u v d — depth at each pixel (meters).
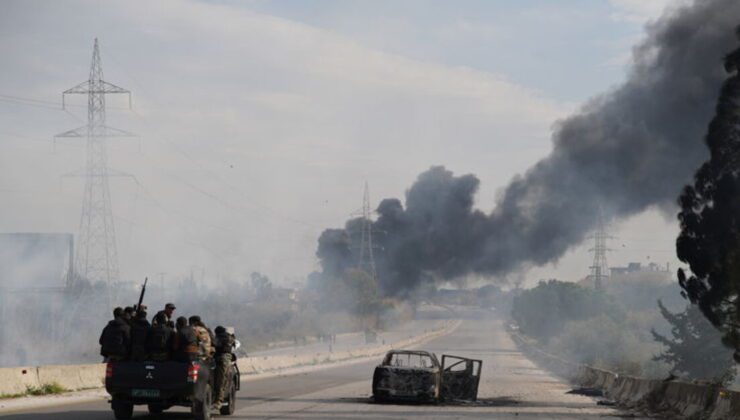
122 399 20.94
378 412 26.28
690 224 40.31
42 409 25.20
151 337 20.95
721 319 40.19
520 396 37.31
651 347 86.75
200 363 21.25
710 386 26.03
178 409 25.80
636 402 32.75
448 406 29.67
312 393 35.97
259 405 28.59
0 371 29.95
